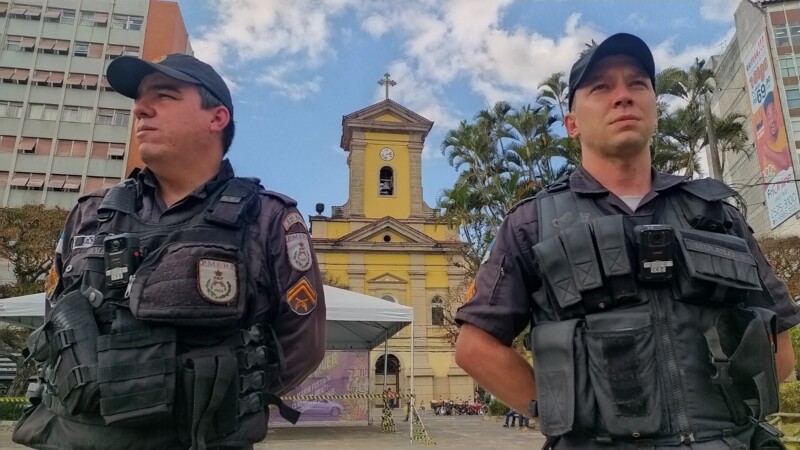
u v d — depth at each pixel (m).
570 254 1.65
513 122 20.70
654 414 1.46
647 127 1.87
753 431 1.56
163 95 1.98
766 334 1.52
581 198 1.84
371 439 13.18
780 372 1.79
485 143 21.16
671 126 19.69
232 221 1.87
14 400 14.77
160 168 1.98
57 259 2.04
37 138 36.66
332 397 15.36
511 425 17.72
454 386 29.67
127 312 1.63
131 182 2.07
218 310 1.66
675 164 19.83
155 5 40.56
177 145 1.96
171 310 1.60
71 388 1.56
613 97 1.87
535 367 1.66
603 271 1.60
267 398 1.76
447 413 26.72
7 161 35.94
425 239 31.19
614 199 1.80
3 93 37.00
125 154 37.22
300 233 2.06
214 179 2.01
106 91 38.25
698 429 1.47
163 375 1.58
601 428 1.51
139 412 1.54
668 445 1.46
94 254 1.80
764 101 40.03
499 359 1.78
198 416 1.56
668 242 1.60
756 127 41.41
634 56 1.87
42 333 1.69
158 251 1.72
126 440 1.58
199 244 1.73
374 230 30.95
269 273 1.95
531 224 1.85
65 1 39.50
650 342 1.53
